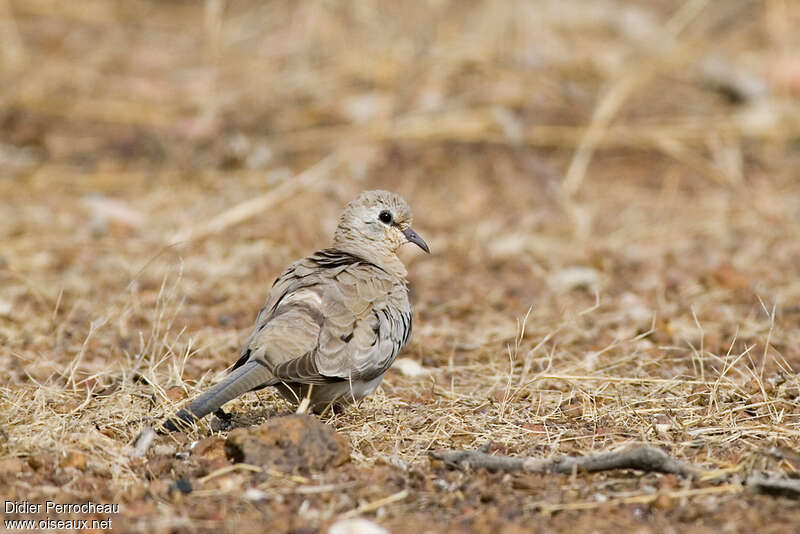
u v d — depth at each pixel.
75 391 9.98
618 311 13.09
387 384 10.69
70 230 15.95
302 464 8.27
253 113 20.19
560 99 20.06
